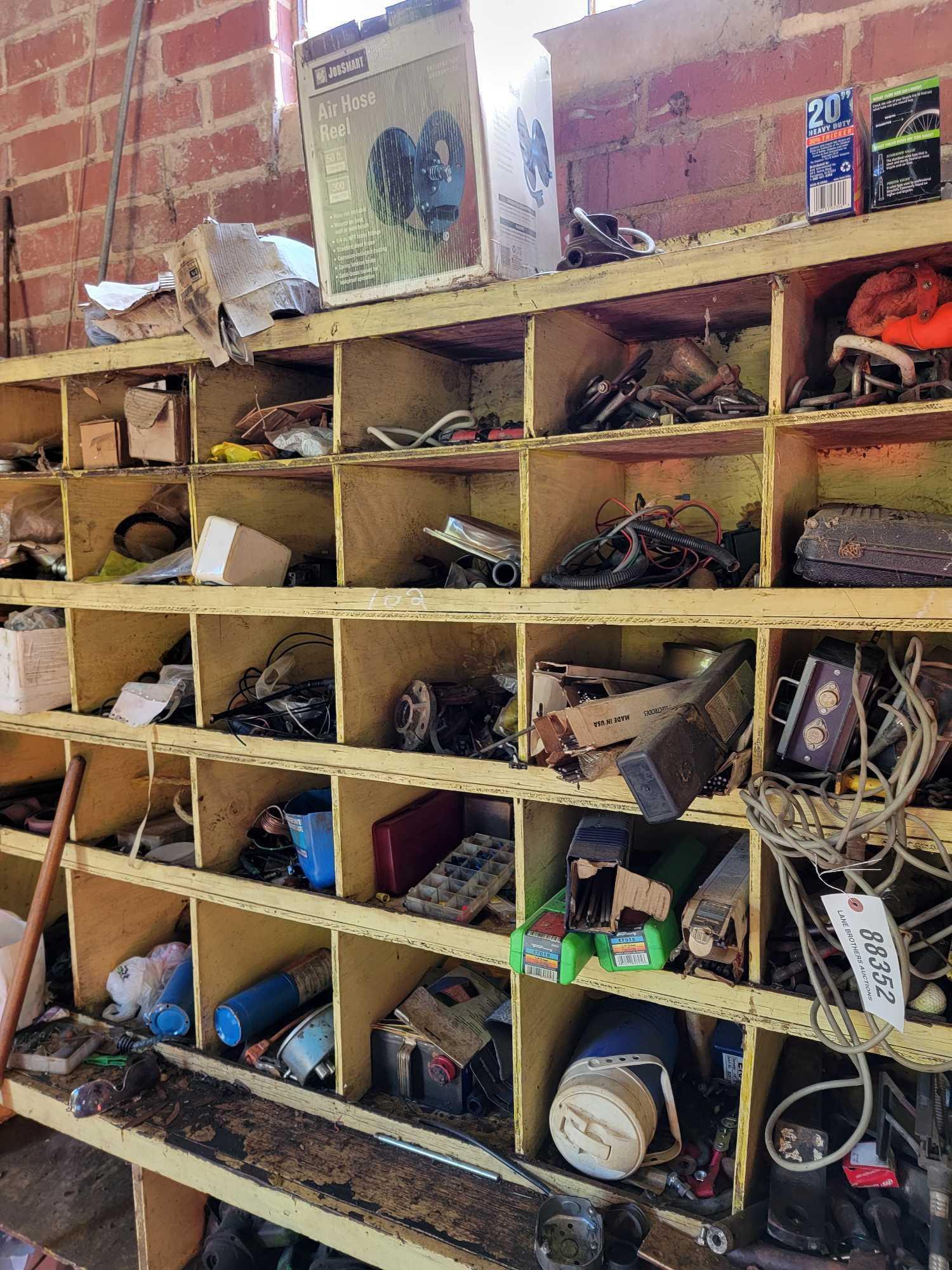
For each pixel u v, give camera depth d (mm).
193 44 1983
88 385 1766
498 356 1643
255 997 1733
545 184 1391
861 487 1369
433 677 1686
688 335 1468
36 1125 2053
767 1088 1342
